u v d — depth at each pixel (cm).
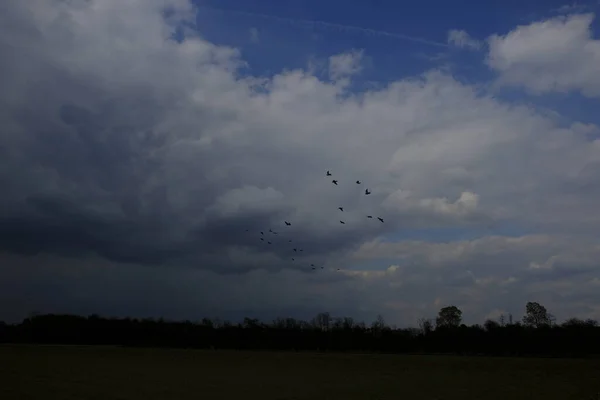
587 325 12112
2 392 4209
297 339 13188
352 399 4472
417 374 6856
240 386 5209
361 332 13588
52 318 14462
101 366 7119
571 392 5044
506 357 10175
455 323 13512
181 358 9200
